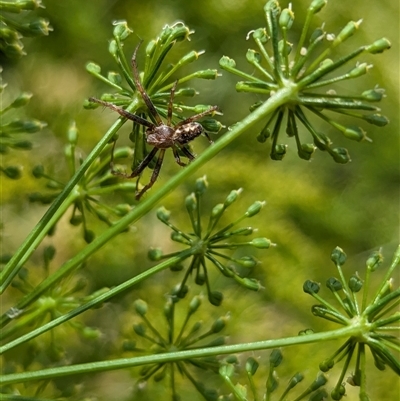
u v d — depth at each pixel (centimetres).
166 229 27
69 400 20
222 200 29
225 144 19
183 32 19
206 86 32
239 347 18
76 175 19
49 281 19
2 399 19
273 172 30
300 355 25
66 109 28
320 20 35
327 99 19
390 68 36
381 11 36
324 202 32
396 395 25
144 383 20
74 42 30
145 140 19
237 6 32
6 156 25
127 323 24
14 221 25
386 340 19
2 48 20
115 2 31
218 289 25
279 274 27
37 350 21
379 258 19
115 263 25
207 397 20
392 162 36
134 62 19
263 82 19
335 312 19
